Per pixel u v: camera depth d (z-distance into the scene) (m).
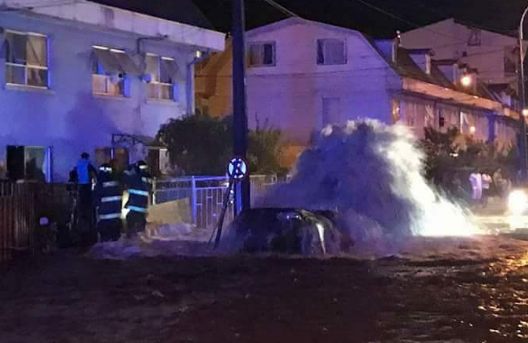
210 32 32.09
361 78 45.47
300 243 17.73
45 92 25.73
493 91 65.75
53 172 25.98
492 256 17.39
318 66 46.12
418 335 9.45
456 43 66.81
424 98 50.28
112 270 15.21
